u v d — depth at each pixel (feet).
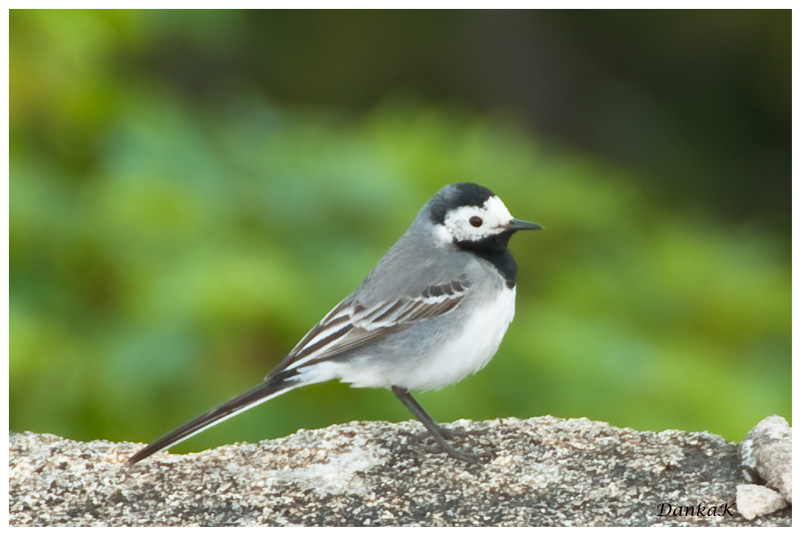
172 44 62.23
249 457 34.37
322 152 47.24
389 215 44.75
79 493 32.09
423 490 32.27
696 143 73.56
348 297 35.45
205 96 64.69
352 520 30.66
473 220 35.55
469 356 35.45
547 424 36.11
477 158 49.34
